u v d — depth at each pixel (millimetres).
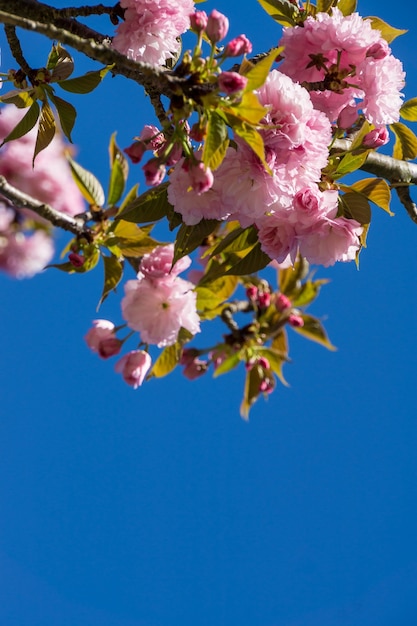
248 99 956
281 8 1092
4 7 1055
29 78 1072
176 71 968
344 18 1029
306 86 1026
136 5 1058
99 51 945
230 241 1040
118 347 1105
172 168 1017
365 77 1023
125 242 1085
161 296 1072
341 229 1010
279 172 986
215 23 969
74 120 1081
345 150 1058
